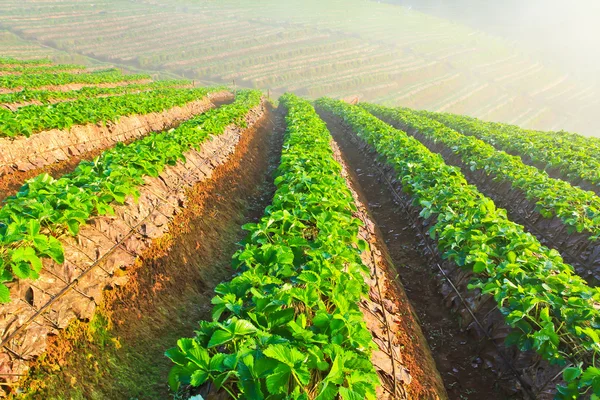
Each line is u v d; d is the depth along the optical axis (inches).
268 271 190.1
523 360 214.5
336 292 177.0
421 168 466.6
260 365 120.7
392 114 1205.1
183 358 130.1
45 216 203.0
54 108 530.3
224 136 559.2
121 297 214.8
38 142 417.7
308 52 3708.2
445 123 1127.0
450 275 306.0
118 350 193.0
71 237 212.1
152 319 222.4
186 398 161.5
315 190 299.7
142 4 4574.3
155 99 786.8
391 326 225.0
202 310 258.8
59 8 3853.3
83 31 3437.5
